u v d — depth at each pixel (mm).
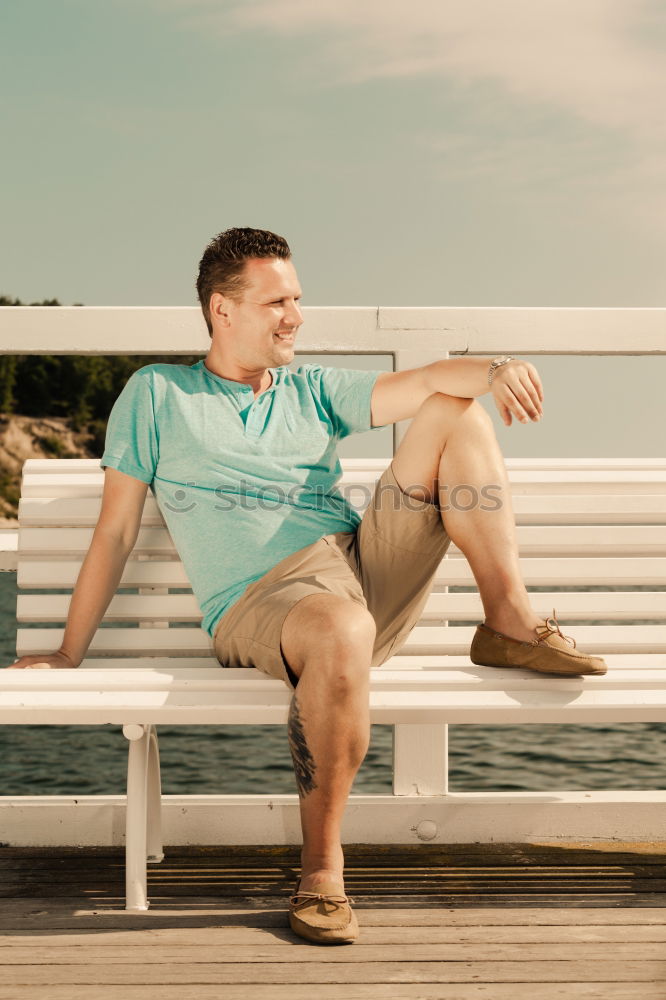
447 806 2447
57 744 15062
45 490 2396
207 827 2434
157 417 2178
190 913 1951
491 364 1998
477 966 1700
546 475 2516
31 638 2281
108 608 2326
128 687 1889
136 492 2180
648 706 1907
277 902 2018
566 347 2637
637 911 1968
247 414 2199
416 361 2611
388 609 2143
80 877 2189
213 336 2254
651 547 2449
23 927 1876
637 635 2395
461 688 1912
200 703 1870
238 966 1694
